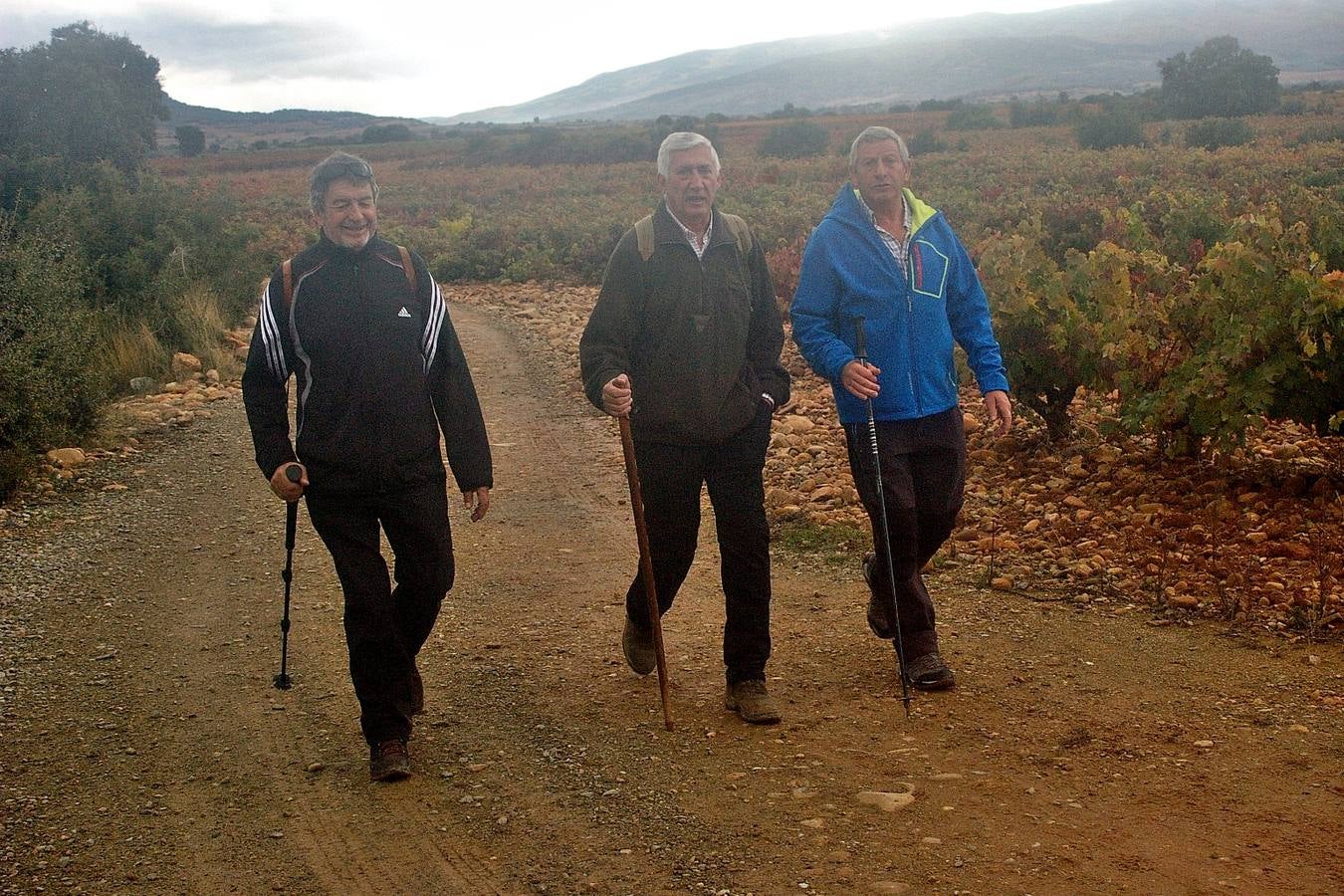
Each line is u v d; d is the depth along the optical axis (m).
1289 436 7.92
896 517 4.47
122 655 5.37
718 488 4.34
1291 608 5.06
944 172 41.06
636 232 4.25
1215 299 6.78
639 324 4.26
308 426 3.96
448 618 5.79
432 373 4.10
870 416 4.38
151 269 15.61
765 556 4.33
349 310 3.93
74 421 9.73
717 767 3.97
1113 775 3.73
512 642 5.41
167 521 7.64
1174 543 5.99
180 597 6.19
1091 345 7.45
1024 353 7.72
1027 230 10.77
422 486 4.05
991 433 8.49
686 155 4.18
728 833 3.49
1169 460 7.34
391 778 4.01
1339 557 5.58
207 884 3.42
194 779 4.13
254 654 5.36
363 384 3.93
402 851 3.55
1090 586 5.60
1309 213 13.93
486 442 4.17
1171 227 12.66
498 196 46.00
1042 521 6.59
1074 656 4.82
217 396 12.00
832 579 6.08
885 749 4.02
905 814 3.52
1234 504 6.51
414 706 4.23
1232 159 36.78
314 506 4.04
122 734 4.52
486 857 3.48
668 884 3.24
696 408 4.20
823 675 4.79
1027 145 60.53
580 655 5.20
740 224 4.38
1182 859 3.17
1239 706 4.21
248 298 18.00
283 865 3.51
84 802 3.96
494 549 6.97
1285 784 3.57
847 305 4.52
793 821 3.53
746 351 4.40
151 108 55.50
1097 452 7.71
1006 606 5.46
